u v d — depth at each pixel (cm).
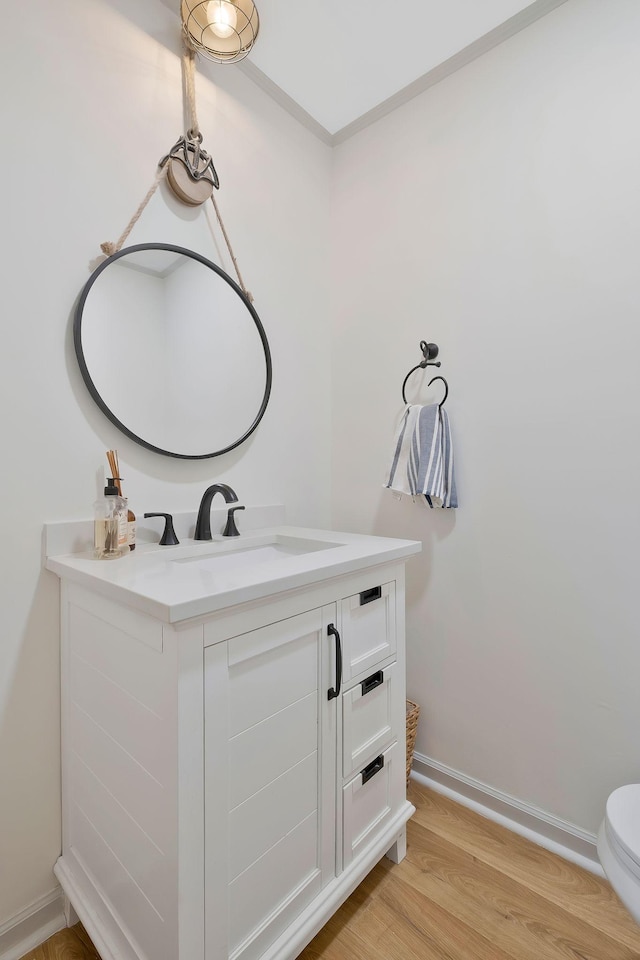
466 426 154
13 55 105
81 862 104
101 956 91
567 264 134
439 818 146
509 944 106
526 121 142
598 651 128
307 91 169
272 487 170
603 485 128
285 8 137
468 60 154
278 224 172
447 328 160
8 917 104
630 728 123
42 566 109
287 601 94
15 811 105
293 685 96
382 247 179
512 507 144
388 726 125
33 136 108
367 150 184
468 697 154
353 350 189
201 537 135
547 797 136
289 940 93
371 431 183
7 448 104
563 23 135
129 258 126
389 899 117
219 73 151
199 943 78
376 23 142
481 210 152
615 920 111
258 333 162
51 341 111
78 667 104
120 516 111
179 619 71
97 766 98
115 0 124
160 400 132
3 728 103
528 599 141
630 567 124
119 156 124
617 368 125
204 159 143
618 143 125
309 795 100
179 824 75
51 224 111
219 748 81
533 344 140
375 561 115
